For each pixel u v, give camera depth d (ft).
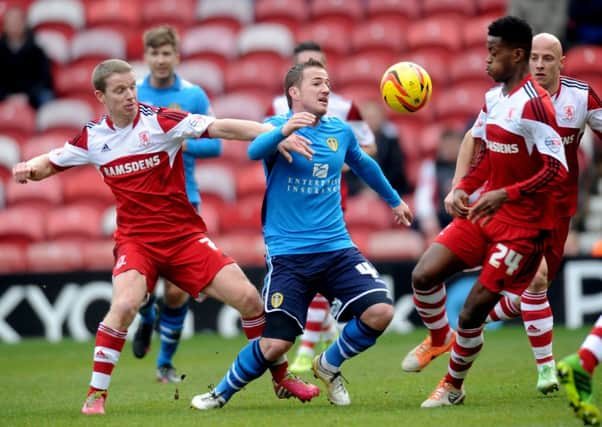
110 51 217.97
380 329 84.28
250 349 85.05
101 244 175.94
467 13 220.23
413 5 221.87
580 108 91.56
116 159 87.45
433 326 92.12
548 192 81.61
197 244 87.97
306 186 86.33
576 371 70.23
